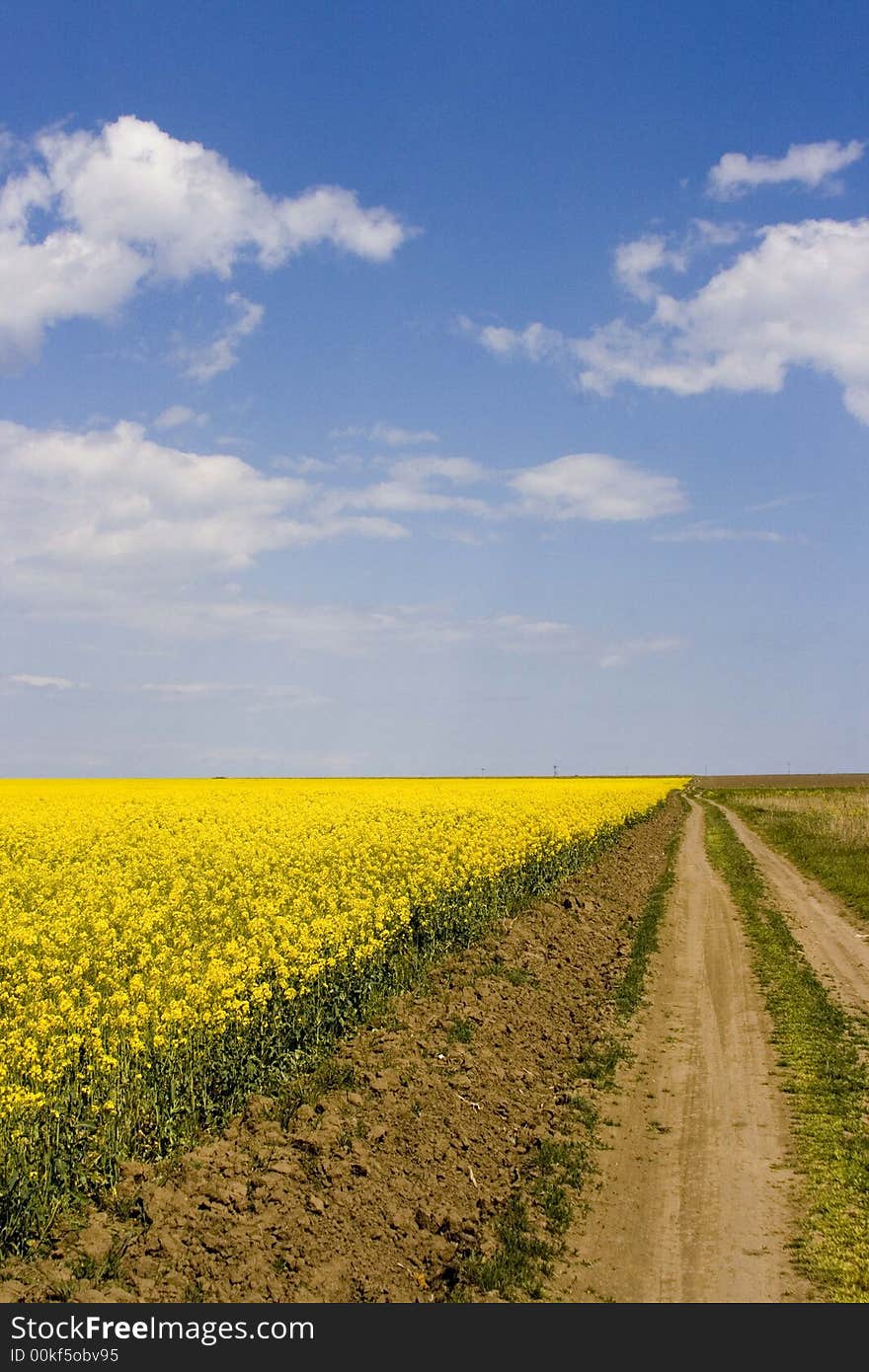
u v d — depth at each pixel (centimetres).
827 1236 895
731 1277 837
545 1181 1023
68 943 1465
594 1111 1212
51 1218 783
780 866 3491
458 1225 910
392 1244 863
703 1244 895
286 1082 1100
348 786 6806
